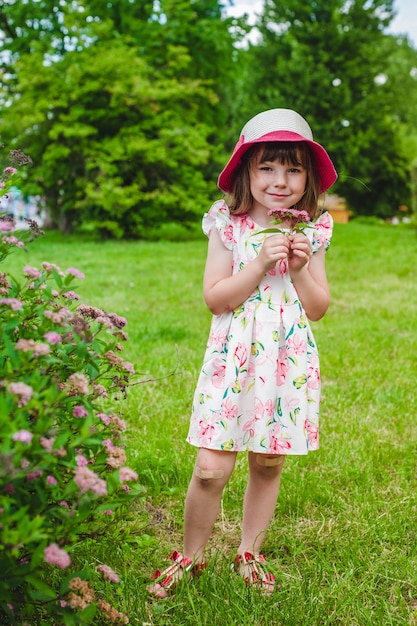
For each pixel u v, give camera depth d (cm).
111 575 160
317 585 213
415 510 265
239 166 227
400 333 581
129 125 1589
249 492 231
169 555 237
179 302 720
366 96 2675
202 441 213
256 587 214
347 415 372
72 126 1524
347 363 477
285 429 213
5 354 163
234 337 213
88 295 755
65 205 1609
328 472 300
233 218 229
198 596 207
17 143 1588
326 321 621
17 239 179
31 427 150
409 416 372
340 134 2564
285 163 218
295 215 205
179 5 1717
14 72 1889
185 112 1702
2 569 148
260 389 211
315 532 251
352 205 2770
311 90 2534
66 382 182
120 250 1288
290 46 2641
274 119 218
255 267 209
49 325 168
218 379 216
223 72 1916
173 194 1594
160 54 1745
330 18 2666
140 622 193
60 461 150
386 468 310
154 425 344
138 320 611
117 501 167
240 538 253
